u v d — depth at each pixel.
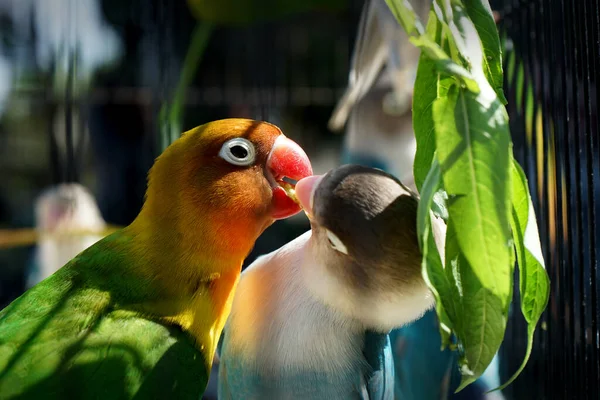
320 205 0.22
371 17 0.32
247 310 0.25
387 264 0.21
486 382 0.29
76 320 0.24
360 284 0.22
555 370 0.27
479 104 0.19
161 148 0.30
